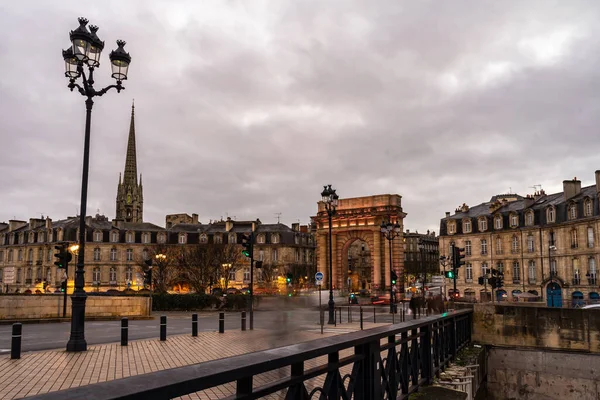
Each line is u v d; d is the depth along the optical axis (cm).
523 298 5428
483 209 7038
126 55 1591
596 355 2053
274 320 2562
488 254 6600
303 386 375
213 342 1681
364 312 4009
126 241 8156
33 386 921
